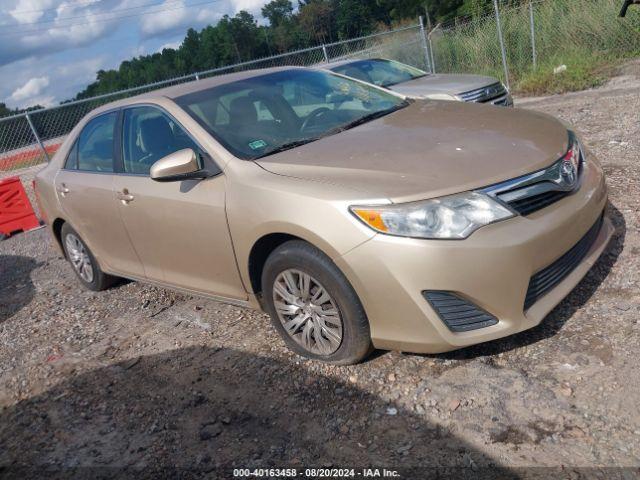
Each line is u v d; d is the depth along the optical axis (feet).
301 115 13.10
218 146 11.82
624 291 10.96
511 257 8.97
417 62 49.85
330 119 13.06
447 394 9.37
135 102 14.30
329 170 10.32
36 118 37.06
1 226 28.02
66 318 16.48
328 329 10.48
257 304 11.89
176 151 12.44
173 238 12.71
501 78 44.50
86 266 17.49
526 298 9.38
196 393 11.18
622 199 15.24
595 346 9.64
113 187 14.07
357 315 9.86
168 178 11.39
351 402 9.78
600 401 8.47
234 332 13.19
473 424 8.63
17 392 12.94
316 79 14.92
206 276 12.64
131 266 15.07
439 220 8.95
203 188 11.71
